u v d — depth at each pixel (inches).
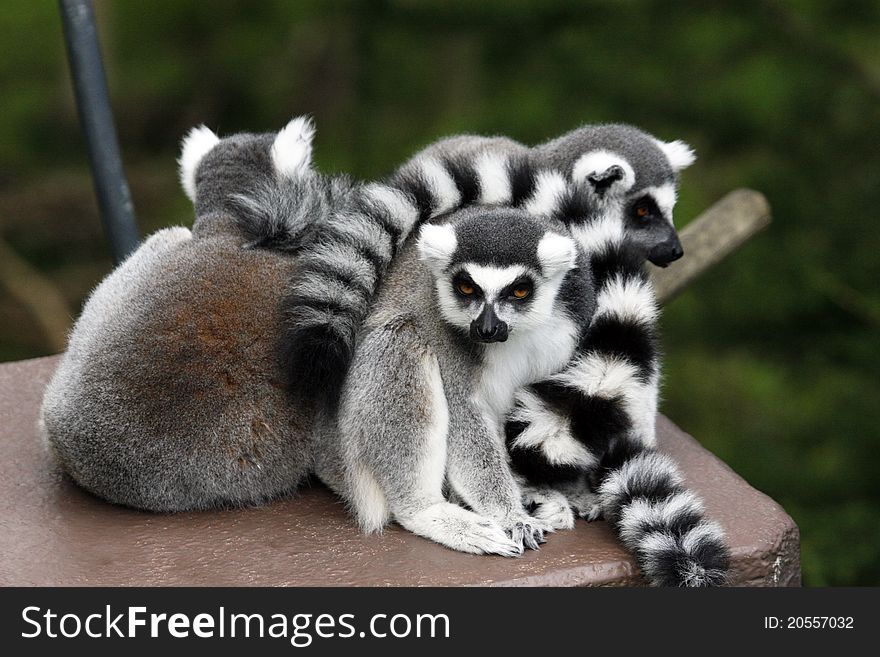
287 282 326.6
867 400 637.3
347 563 296.4
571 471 323.0
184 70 874.8
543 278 317.7
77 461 320.8
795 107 700.7
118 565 295.6
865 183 671.1
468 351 318.7
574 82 757.3
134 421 312.3
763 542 305.0
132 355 313.6
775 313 666.8
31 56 877.8
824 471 629.3
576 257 331.9
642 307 335.6
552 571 289.9
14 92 898.7
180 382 311.6
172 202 852.0
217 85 915.4
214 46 865.5
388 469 311.6
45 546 304.5
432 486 311.9
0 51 874.8
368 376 313.6
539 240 320.5
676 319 676.1
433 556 299.0
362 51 823.1
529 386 329.4
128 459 315.0
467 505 323.0
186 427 312.8
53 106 906.1
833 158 685.9
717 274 668.7
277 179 379.9
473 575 288.7
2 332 898.1
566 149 449.7
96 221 941.8
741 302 668.1
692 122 728.3
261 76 918.4
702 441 650.2
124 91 895.7
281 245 342.6
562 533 311.0
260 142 411.5
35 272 915.4
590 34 763.4
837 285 623.8
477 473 312.0
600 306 335.9
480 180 346.6
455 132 733.3
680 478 322.0
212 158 408.5
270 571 292.8
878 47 706.2
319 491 337.4
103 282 363.9
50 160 937.5
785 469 631.2
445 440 314.7
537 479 324.8
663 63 745.6
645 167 444.8
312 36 903.1
